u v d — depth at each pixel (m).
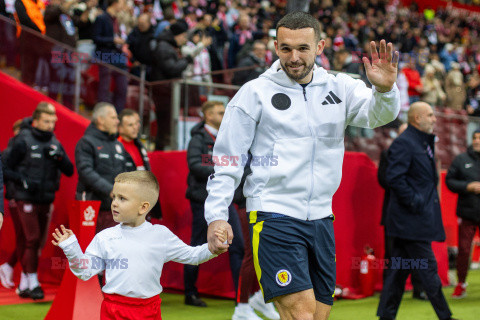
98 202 4.23
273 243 2.65
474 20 22.17
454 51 16.67
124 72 7.21
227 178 2.69
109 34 7.85
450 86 12.88
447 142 8.95
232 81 6.68
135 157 5.70
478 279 7.78
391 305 4.85
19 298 5.55
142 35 8.22
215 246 2.62
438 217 4.89
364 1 17.66
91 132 5.21
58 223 6.22
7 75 6.72
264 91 2.71
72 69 7.04
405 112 7.52
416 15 19.91
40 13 7.63
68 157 6.21
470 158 6.43
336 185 2.78
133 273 2.92
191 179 5.60
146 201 2.98
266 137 2.71
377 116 2.67
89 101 7.12
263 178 2.69
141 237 2.97
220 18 12.50
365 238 6.34
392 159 4.87
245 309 5.04
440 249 7.07
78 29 7.97
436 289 4.76
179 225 6.35
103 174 5.17
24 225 5.46
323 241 2.75
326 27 14.22
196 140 5.56
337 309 5.65
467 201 6.39
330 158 2.74
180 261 3.04
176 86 6.99
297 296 2.60
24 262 5.50
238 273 5.30
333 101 2.75
